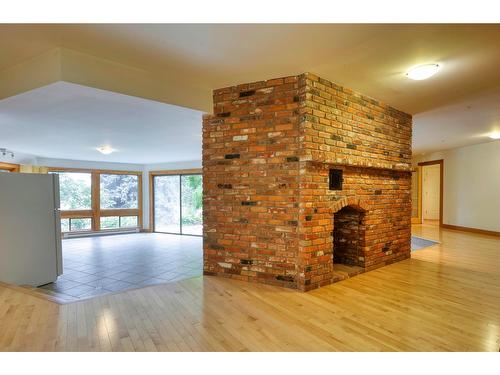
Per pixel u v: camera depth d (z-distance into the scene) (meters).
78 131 4.98
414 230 8.64
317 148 3.34
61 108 3.54
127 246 7.77
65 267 5.64
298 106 3.29
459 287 3.47
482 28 2.33
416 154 10.24
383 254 4.42
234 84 3.58
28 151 7.43
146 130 4.89
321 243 3.45
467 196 8.38
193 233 9.94
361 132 3.92
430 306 2.91
